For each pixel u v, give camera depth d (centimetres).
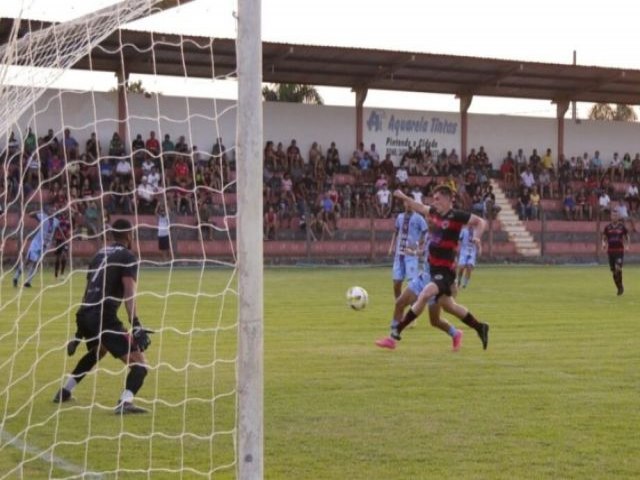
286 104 4816
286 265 4209
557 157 5347
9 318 1922
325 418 989
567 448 865
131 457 831
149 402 1027
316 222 4378
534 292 2755
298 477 770
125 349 1007
